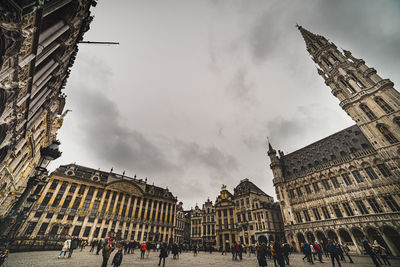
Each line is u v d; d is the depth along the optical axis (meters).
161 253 14.28
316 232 34.31
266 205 46.75
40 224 39.44
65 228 41.91
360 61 37.00
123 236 49.44
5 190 19.02
